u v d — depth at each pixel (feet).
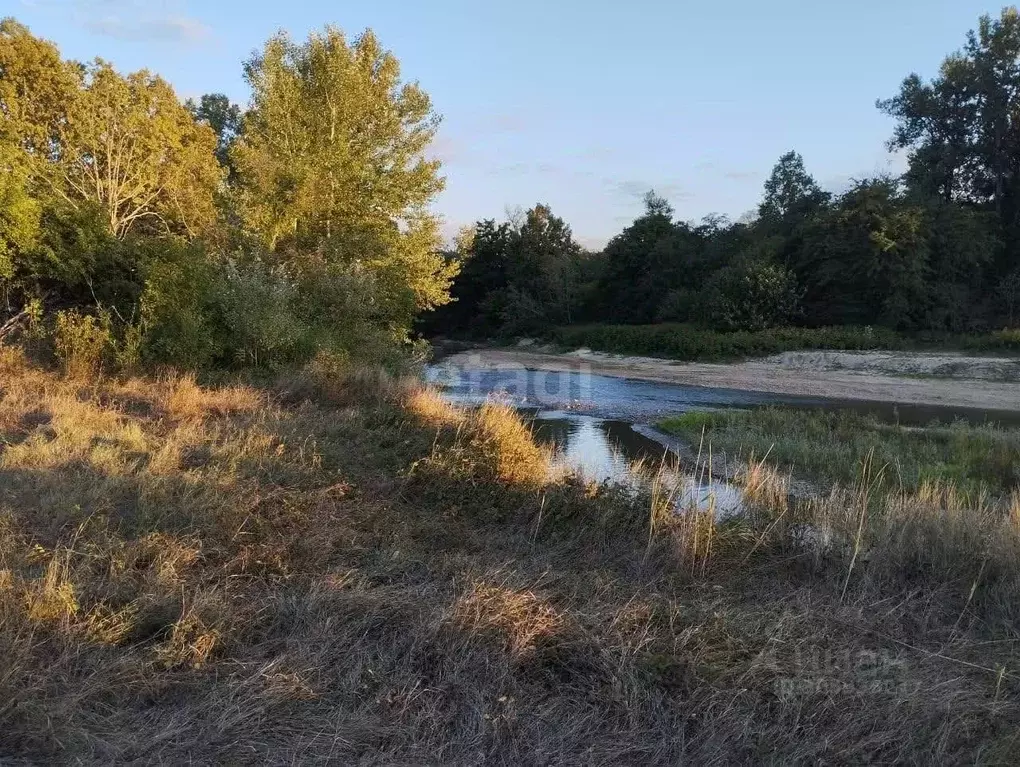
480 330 191.11
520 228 197.67
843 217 112.78
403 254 66.54
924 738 9.51
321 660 10.91
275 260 54.70
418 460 24.06
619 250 165.68
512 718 9.44
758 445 42.37
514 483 22.90
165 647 10.79
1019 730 9.59
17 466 19.89
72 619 11.34
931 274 109.40
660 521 18.85
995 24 129.70
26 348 38.99
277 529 16.89
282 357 43.16
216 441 25.04
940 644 12.68
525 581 14.33
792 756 9.04
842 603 14.43
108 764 8.35
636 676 10.54
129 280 46.29
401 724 9.43
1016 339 91.61
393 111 67.41
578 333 147.84
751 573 16.62
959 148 134.92
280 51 65.36
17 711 8.90
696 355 113.91
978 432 46.26
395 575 14.96
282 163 60.59
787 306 119.14
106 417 27.68
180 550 14.40
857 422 51.62
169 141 69.10
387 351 52.75
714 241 157.38
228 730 9.04
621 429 53.42
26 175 45.55
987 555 15.85
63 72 64.64
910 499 20.75
